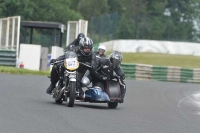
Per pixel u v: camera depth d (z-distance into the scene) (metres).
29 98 44.53
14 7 162.50
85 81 41.34
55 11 196.88
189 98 64.25
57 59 41.41
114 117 36.91
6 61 88.25
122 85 43.22
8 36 100.12
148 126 33.94
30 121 31.23
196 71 114.50
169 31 185.75
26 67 99.69
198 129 34.62
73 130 29.39
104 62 42.38
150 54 168.88
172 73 111.56
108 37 165.38
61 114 35.47
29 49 99.88
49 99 45.69
